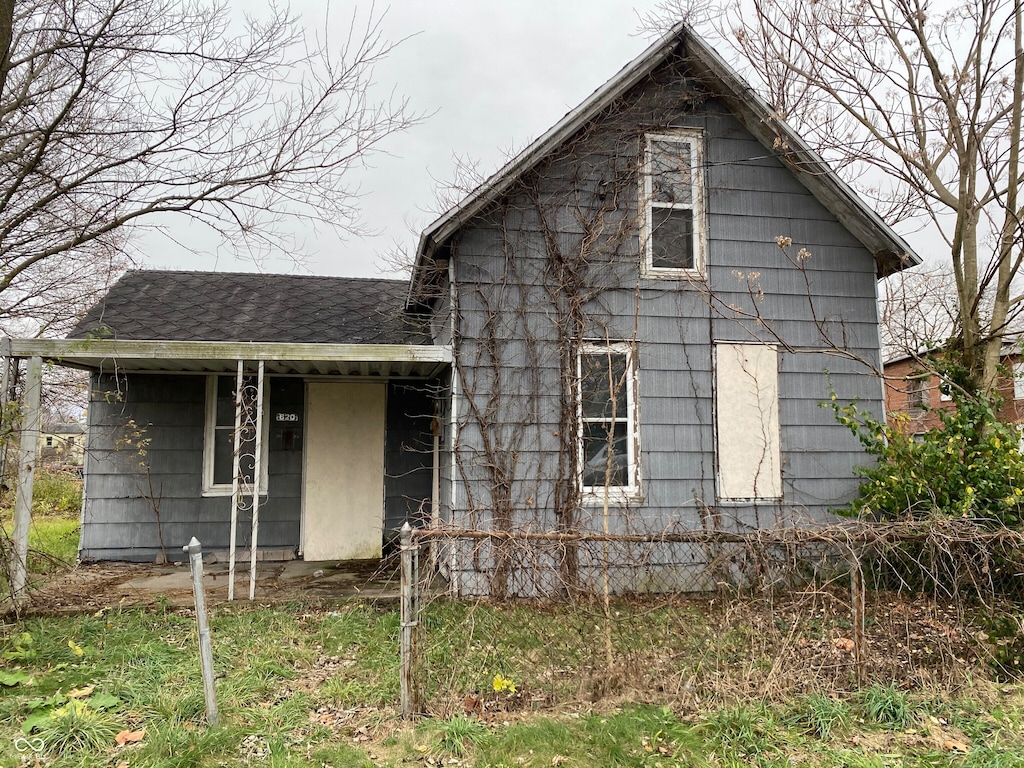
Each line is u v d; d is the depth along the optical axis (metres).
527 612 4.66
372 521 9.13
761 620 4.36
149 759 3.41
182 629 5.66
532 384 7.25
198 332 8.24
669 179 7.79
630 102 7.66
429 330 8.89
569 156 7.47
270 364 8.05
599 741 3.63
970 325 7.77
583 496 7.21
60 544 9.79
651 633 4.52
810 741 3.73
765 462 7.60
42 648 5.02
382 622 5.85
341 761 3.46
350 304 9.79
